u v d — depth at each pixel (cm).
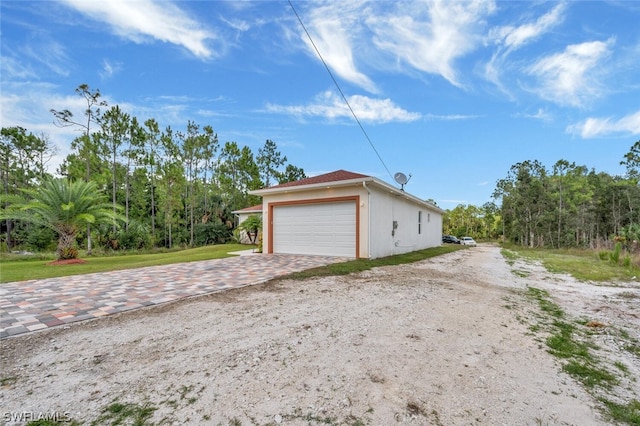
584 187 3656
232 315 422
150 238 2109
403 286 623
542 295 609
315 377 257
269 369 270
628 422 209
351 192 1118
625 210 3148
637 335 390
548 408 221
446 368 277
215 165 2969
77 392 234
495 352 316
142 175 2592
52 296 524
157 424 197
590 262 1287
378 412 212
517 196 3406
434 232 2248
